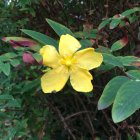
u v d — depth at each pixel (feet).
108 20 0.63
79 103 0.67
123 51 0.70
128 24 0.68
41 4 0.80
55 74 0.48
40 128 0.70
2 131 0.71
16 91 0.65
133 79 0.45
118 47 0.57
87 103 0.66
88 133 0.70
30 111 0.69
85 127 0.70
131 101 0.40
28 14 0.84
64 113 0.70
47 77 0.48
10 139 0.68
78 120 0.70
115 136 0.64
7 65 0.47
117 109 0.39
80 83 0.48
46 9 0.80
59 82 0.48
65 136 0.73
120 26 0.66
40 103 0.67
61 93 0.65
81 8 0.82
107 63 0.50
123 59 0.51
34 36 0.52
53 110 0.67
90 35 0.63
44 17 0.81
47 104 0.66
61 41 0.48
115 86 0.45
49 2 0.79
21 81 0.70
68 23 0.80
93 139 0.65
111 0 0.76
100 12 0.78
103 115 0.67
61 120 0.65
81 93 0.64
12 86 0.67
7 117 0.70
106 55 0.49
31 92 0.62
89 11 0.79
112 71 0.59
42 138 0.67
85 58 0.48
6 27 0.84
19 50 0.51
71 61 0.48
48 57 0.48
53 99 0.67
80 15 0.82
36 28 0.82
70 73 0.48
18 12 0.85
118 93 0.41
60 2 0.79
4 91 0.68
